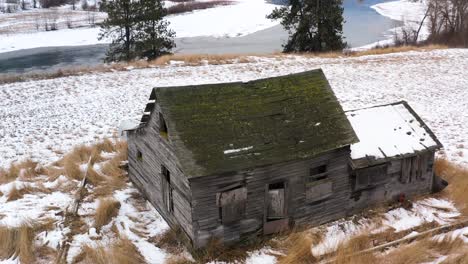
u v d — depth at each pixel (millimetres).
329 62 36625
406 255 12758
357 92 29234
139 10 39531
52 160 19656
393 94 28969
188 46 56156
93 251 12820
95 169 18594
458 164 18906
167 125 12672
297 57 38125
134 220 14984
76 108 26219
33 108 26156
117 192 16859
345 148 14266
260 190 13148
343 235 14094
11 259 12906
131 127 16500
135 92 28828
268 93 14383
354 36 61250
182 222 13258
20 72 41750
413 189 16234
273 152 13055
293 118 14031
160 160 14180
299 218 14055
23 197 16406
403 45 50000
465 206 15648
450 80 32219
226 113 13469
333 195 14500
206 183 12289
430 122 24281
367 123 16344
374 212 15297
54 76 32438
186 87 13508
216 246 12805
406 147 15602
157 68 34344
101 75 32625
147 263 12719
